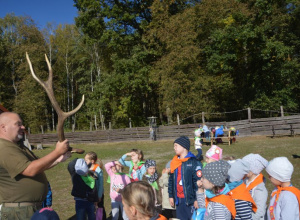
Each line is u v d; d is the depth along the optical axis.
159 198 5.85
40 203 2.95
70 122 43.78
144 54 30.12
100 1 30.44
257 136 21.67
